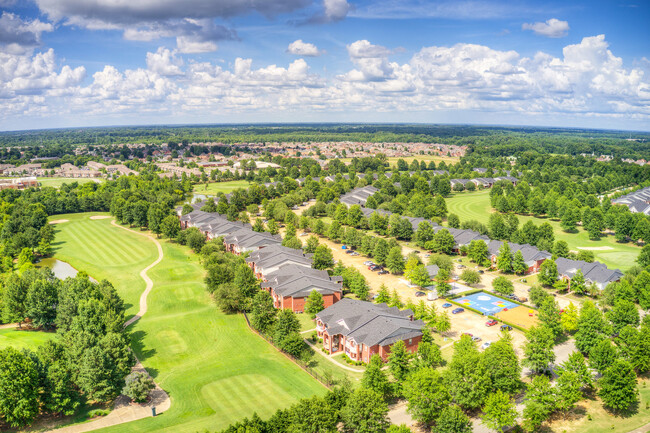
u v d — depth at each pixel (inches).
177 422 3654.0
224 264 6501.0
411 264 7101.4
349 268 6732.3
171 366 4586.6
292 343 4677.7
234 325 5506.9
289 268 6555.1
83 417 3737.7
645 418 3737.7
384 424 3420.3
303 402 3289.9
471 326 5438.0
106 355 3993.6
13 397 3464.6
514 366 3905.0
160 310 5930.1
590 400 3993.6
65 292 5206.7
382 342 4488.2
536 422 3469.5
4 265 7303.2
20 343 4783.5
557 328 5027.1
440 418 3329.2
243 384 4227.4
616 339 4507.9
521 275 7313.0
